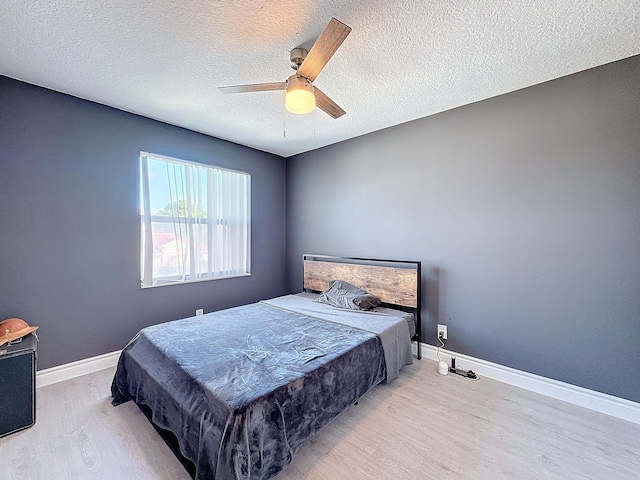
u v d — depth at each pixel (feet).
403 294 9.27
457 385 7.45
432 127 8.94
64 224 7.70
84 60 6.14
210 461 4.12
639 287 5.93
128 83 7.08
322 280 11.74
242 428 3.98
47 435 5.54
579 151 6.56
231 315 8.52
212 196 10.96
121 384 6.60
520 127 7.35
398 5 4.63
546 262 7.03
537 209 7.14
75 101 7.79
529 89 7.20
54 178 7.52
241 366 5.26
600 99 6.29
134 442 5.38
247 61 6.15
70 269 7.80
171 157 9.68
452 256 8.60
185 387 4.92
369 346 6.64
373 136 10.47
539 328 7.13
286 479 4.57
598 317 6.38
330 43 4.58
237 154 11.87
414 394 7.01
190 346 6.13
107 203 8.41
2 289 6.86
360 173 10.93
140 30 5.19
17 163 6.99
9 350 5.71
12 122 6.91
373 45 5.60
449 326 8.68
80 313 7.97
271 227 13.42
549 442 5.38
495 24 5.03
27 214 7.15
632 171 5.98
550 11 4.72
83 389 7.20
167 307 9.77
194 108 8.48
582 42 5.49
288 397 4.66
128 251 8.83
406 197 9.61
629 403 6.00
